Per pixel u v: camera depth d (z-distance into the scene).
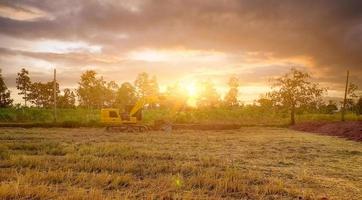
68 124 36.75
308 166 14.13
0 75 66.38
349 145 21.83
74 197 8.34
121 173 11.69
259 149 19.25
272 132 32.69
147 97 33.00
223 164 13.80
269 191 9.68
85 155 15.21
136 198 8.84
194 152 17.55
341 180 11.52
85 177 10.52
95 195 8.54
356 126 29.77
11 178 10.53
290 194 9.49
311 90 42.75
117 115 32.19
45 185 9.55
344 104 41.75
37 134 27.09
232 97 70.62
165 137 25.66
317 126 35.22
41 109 53.00
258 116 53.38
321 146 21.14
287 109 43.94
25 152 16.73
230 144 21.53
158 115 49.75
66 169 12.18
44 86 82.94
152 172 12.04
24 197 8.62
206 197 8.95
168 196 8.88
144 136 26.20
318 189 10.23
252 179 10.99
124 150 16.86
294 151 18.69
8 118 45.34
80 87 72.31
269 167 13.74
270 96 44.31
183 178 11.05
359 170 13.43
